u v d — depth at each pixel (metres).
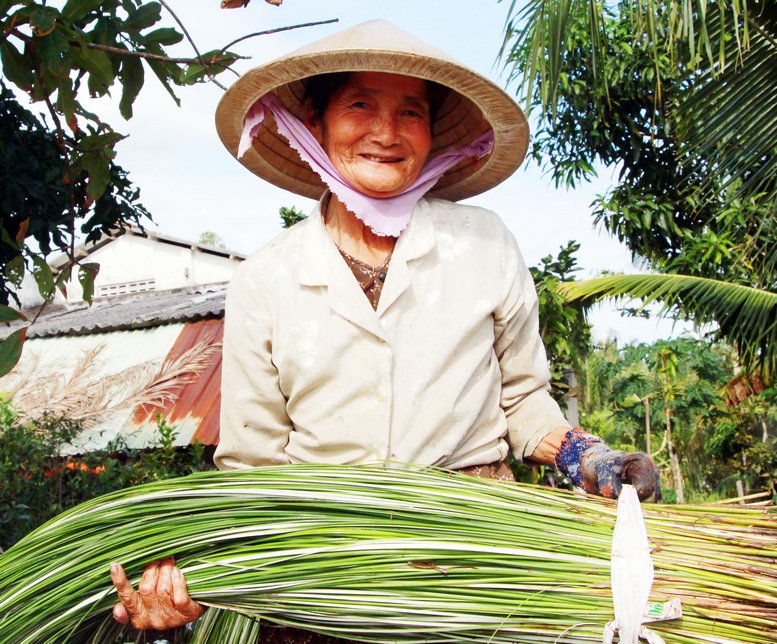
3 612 1.84
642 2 4.77
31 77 2.54
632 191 10.38
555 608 1.53
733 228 9.02
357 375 1.90
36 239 4.18
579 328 6.93
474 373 1.97
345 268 1.97
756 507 1.70
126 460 7.37
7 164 3.98
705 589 1.51
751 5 5.37
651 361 17.12
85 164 2.68
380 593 1.60
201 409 7.70
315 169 2.04
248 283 2.06
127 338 9.40
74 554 1.82
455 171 2.30
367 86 1.98
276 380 2.04
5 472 5.34
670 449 16.20
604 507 1.69
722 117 5.82
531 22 5.02
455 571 1.58
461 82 1.92
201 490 1.77
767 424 13.91
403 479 1.72
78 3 2.30
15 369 9.08
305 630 1.78
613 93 9.91
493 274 2.04
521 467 5.43
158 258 18.92
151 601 1.73
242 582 1.68
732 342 7.25
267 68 1.91
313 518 1.70
